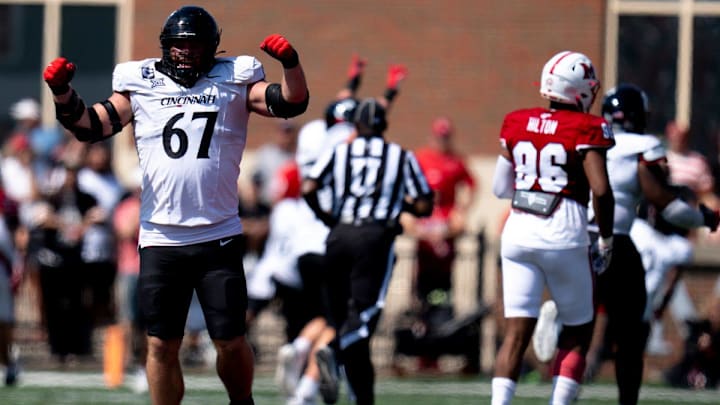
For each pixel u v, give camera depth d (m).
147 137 22.97
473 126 57.12
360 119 31.19
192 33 22.70
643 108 28.84
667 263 42.25
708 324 43.56
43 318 48.72
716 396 39.62
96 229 47.41
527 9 57.03
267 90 22.89
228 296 23.02
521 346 25.48
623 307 28.41
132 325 46.06
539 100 57.03
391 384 41.78
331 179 31.16
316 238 34.19
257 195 49.44
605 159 25.17
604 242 25.70
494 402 25.31
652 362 48.22
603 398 37.53
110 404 34.25
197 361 47.53
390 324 50.25
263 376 45.50
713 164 57.22
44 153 54.03
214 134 22.94
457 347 46.91
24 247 47.34
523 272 25.47
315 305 35.19
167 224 22.97
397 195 30.80
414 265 49.34
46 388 38.94
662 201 28.28
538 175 25.47
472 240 53.75
